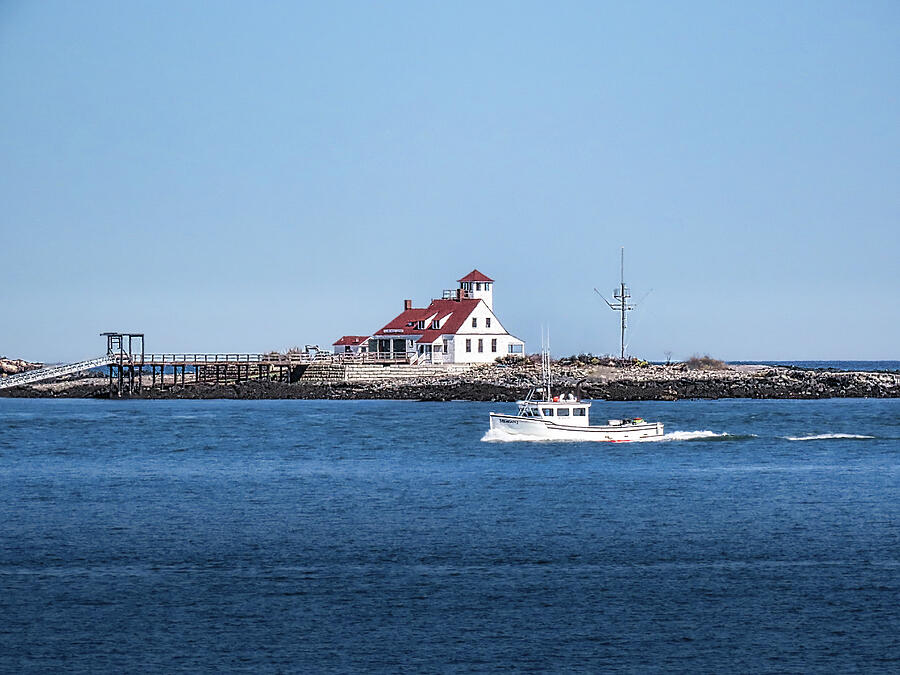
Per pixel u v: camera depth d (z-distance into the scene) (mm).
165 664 134500
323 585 165375
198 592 161500
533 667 134000
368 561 179500
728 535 198250
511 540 194625
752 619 149750
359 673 132250
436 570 173875
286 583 166375
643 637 143250
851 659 136000
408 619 150000
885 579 167375
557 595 160250
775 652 138250
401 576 170375
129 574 171250
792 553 183875
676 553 184250
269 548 188625
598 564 177250
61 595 159750
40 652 137875
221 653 137875
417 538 196625
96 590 162375
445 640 142375
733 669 133375
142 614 151625
